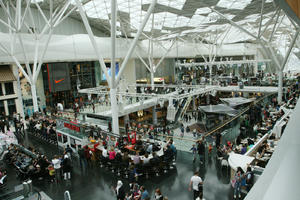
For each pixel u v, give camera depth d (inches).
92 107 1262.3
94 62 1740.9
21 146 664.4
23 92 1339.8
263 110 1051.3
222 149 592.4
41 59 1062.4
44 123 856.3
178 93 1320.1
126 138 653.3
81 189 479.8
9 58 1117.1
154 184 479.8
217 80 1791.3
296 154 65.6
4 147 687.7
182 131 885.8
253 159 451.8
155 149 561.6
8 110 1210.0
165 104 1509.6
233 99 1111.6
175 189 457.7
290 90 1381.6
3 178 493.0
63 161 520.4
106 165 575.8
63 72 1477.6
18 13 936.9
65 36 1370.6
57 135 756.6
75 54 1398.9
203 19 1397.6
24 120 1107.9
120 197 401.4
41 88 1433.3
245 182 389.1
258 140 632.4
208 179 491.8
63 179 526.0
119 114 1089.4
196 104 1627.7
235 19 1465.3
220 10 1186.0
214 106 961.5
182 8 1147.3
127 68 1866.4
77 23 1628.9
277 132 618.8
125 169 516.7
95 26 1738.4
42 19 1418.6
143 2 1091.3
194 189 412.2
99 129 676.7
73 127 683.4
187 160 596.4
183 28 1592.0
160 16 1320.1
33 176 533.3
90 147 639.1
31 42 1208.8
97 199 441.4
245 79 1897.1
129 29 1604.3
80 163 593.3
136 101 1309.1
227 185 464.8
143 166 493.4
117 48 1579.7
